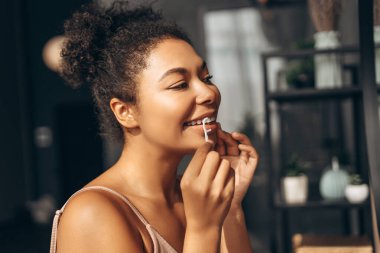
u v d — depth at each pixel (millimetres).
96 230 960
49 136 10023
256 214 6289
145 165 1103
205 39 6555
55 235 1021
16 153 9609
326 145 3986
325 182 3297
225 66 6516
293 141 5082
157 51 1038
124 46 1065
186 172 988
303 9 6094
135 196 1097
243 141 1318
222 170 988
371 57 1681
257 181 6293
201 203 975
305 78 3336
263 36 6367
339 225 5211
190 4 6566
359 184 3152
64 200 10047
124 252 961
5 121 9391
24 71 9867
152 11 1191
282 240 3332
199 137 1039
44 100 10023
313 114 5020
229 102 6504
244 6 6422
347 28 4168
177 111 1023
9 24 9680
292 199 3309
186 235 983
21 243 7680
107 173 1129
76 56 1127
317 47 3207
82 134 10117
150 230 1054
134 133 1096
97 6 1183
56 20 9922
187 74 1037
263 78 3316
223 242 1292
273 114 6035
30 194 9852
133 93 1057
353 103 3414
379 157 1668
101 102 1119
